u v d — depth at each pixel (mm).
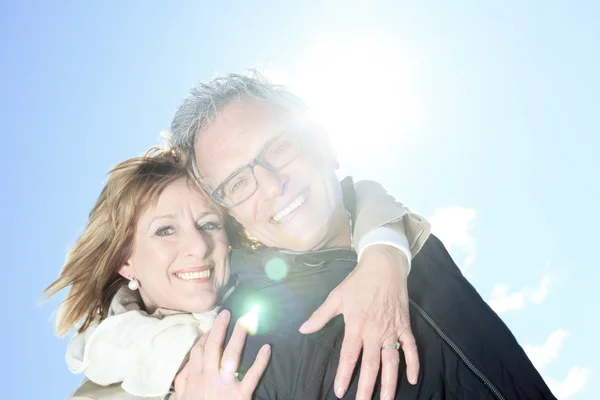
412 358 1795
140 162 2584
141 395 2143
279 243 2346
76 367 2422
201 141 2393
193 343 2193
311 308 1928
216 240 2564
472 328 2131
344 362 1722
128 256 2643
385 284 1913
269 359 1764
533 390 2064
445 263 2395
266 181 2236
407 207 2346
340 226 2398
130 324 2340
